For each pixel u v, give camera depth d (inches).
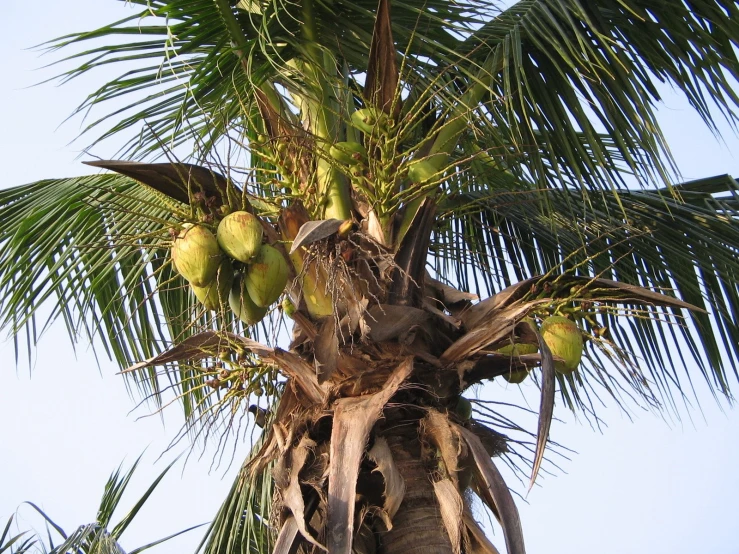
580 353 143.7
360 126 147.5
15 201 201.2
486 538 127.3
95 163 131.4
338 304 137.3
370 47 151.6
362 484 132.2
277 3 155.9
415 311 137.4
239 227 125.1
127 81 159.3
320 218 146.0
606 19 169.0
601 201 191.8
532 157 166.4
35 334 194.4
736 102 158.1
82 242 189.3
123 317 201.2
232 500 221.3
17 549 226.7
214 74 155.8
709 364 195.0
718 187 199.0
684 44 164.2
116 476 243.3
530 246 199.6
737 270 186.1
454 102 162.4
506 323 137.6
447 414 136.2
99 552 215.9
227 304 137.5
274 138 144.9
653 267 193.8
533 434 145.1
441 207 177.3
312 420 136.9
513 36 161.2
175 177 133.9
